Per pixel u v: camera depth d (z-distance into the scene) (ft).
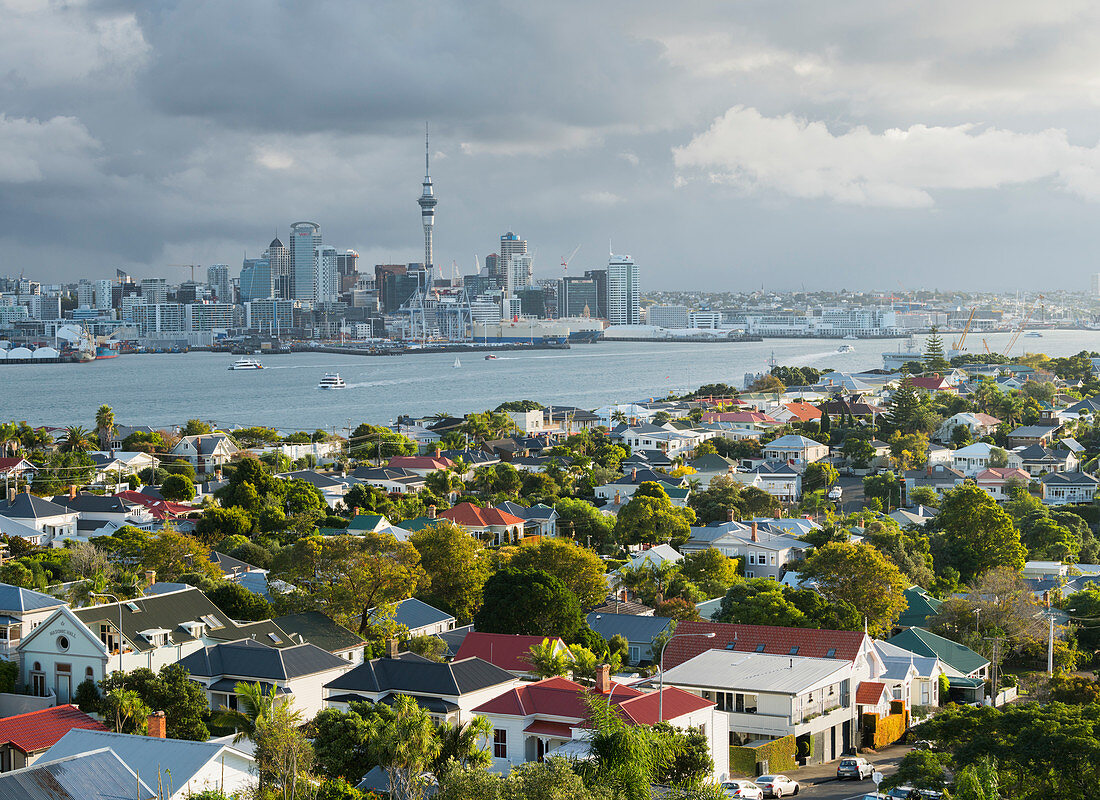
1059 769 239.09
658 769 231.09
